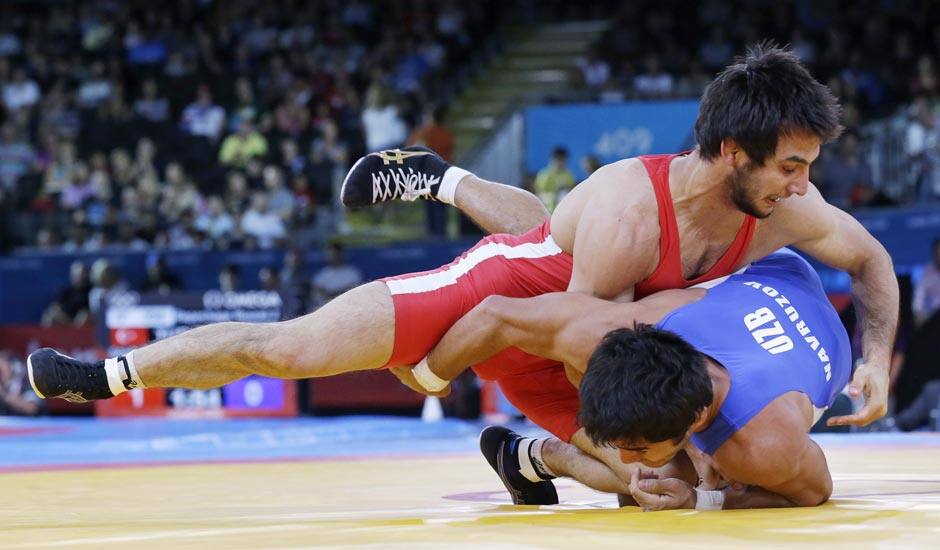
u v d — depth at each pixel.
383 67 20.25
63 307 14.86
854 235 4.36
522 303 3.99
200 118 19.86
